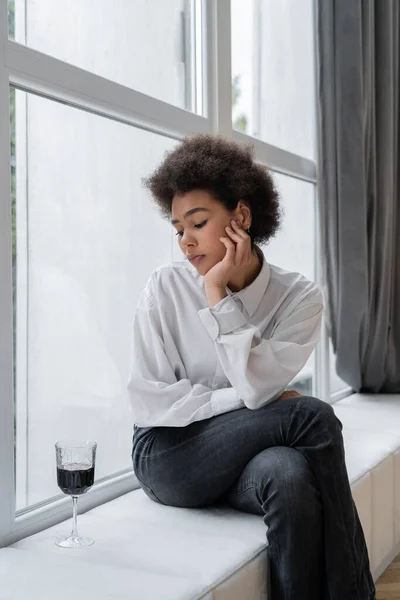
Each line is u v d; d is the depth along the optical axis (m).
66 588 1.28
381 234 3.33
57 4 1.80
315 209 3.24
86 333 1.92
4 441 1.58
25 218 1.72
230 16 2.43
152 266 2.17
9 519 1.60
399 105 3.55
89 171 1.91
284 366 1.65
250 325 1.66
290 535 1.44
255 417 1.61
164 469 1.70
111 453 2.01
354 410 3.09
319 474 1.51
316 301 1.80
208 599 1.28
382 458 2.29
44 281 1.78
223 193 1.70
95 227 1.94
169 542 1.53
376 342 3.38
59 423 1.83
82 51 1.89
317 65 3.06
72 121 1.85
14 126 1.68
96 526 1.65
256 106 2.80
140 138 2.09
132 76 2.08
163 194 1.76
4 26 1.56
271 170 2.79
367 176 3.25
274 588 1.48
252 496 1.59
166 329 1.78
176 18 2.28
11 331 1.60
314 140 3.22
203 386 1.73
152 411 1.73
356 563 1.51
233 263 1.70
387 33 3.31
